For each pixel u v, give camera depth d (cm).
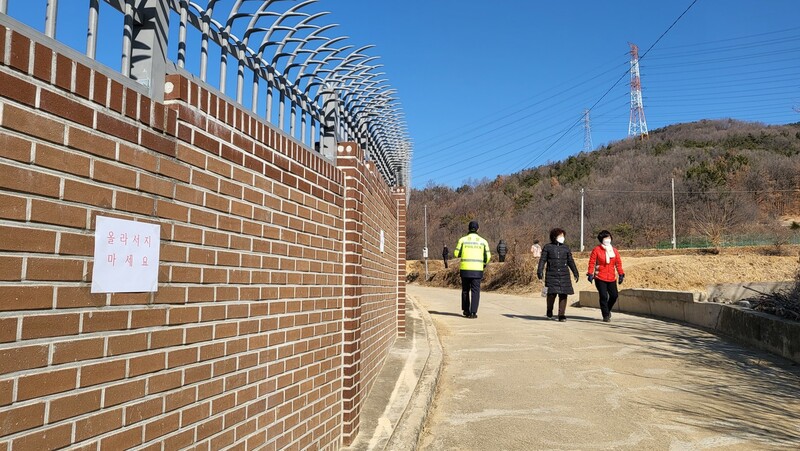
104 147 196
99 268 192
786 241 2814
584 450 464
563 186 6950
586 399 602
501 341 925
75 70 185
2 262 159
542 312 1412
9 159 162
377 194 629
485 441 486
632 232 4638
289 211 341
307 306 367
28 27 172
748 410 561
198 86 251
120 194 203
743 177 5647
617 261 1189
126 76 215
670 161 6875
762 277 1875
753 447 464
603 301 1181
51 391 173
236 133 281
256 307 297
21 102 166
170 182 230
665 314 1235
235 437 274
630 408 570
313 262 379
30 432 166
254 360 295
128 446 203
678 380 675
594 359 787
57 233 177
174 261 231
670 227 4591
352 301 443
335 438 415
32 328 168
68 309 180
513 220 5694
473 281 1241
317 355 383
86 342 187
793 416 541
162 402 222
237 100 294
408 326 1043
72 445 180
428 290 2761
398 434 456
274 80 338
